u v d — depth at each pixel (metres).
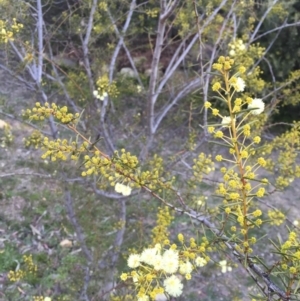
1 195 4.69
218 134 1.10
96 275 3.43
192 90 3.87
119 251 3.46
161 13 2.47
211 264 4.03
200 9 3.83
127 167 1.50
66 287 3.79
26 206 4.60
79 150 1.47
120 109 4.84
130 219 4.07
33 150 5.21
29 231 4.36
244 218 1.19
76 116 1.47
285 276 1.24
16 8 2.64
